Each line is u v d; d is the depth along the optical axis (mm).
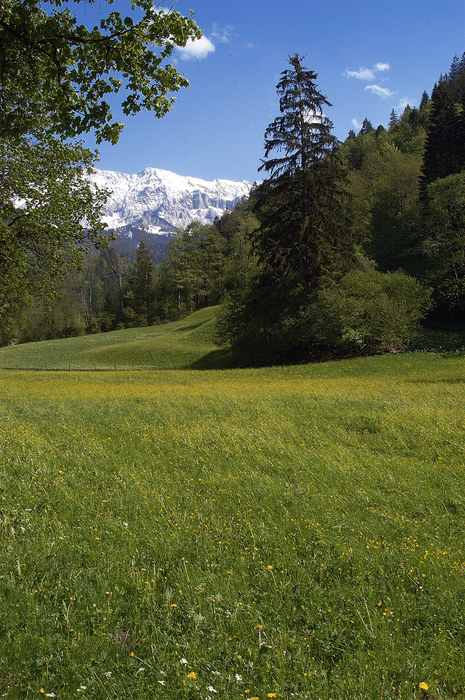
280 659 3377
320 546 5098
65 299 119625
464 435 9781
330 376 28797
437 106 65875
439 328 42562
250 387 22000
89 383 28594
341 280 38094
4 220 18766
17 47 6930
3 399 17719
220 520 5734
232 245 108938
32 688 3074
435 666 3365
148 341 65000
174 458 8656
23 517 5812
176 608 3977
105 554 4844
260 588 4344
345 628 3740
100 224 19688
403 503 6418
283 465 8133
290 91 36156
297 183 37531
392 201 77375
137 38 7121
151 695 3080
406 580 4457
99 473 7777
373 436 10391
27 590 4066
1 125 7609
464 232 49281
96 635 3592
